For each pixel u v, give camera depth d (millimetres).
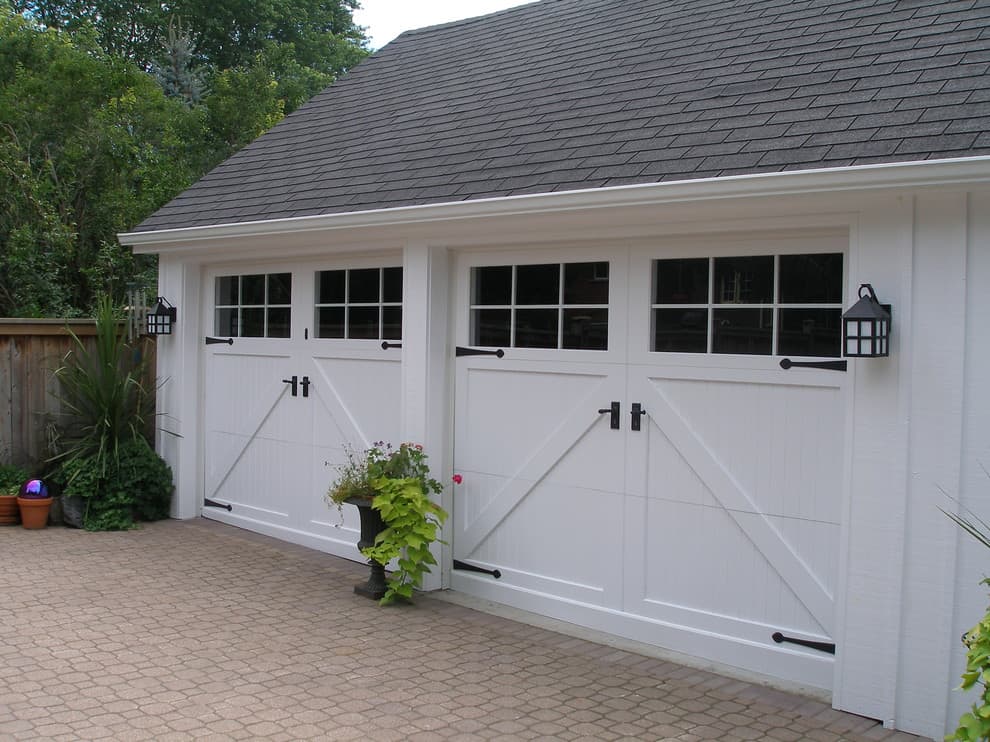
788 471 4742
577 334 5648
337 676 4672
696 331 5113
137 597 5941
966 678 3326
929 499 4086
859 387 4312
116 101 13938
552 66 7270
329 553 7188
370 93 8672
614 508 5426
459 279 6234
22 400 8180
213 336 8281
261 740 3906
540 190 5309
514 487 5930
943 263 4055
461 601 6035
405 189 6293
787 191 4234
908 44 5137
